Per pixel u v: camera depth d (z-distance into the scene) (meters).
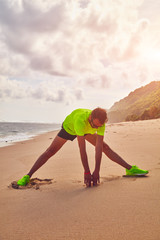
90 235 1.33
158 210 1.63
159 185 2.25
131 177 2.72
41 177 3.08
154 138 6.80
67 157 4.63
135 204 1.77
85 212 1.68
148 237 1.27
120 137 7.84
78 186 2.51
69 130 2.71
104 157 4.32
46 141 9.30
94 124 2.44
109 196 2.02
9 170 3.75
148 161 3.64
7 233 1.42
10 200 2.11
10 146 7.91
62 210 1.77
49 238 1.33
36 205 1.93
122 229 1.38
